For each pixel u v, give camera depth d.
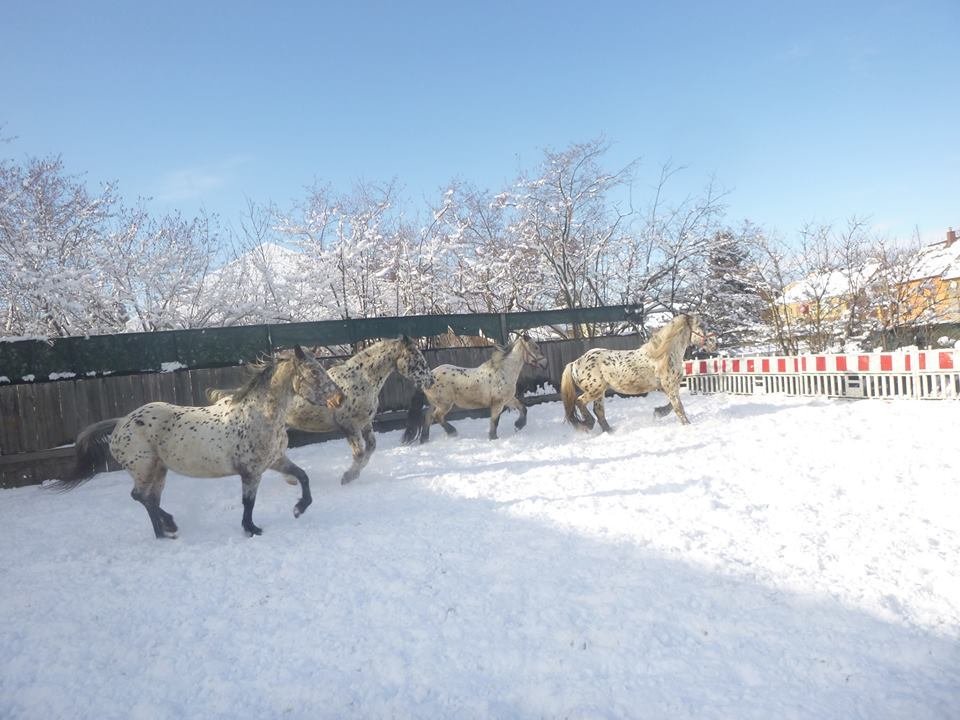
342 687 3.17
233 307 16.47
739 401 13.59
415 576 4.48
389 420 13.62
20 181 14.98
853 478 6.25
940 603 3.54
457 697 3.01
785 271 24.69
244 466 6.02
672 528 5.03
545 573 4.33
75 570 5.30
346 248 18.47
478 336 15.86
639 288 23.62
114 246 15.73
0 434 10.03
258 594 4.44
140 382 11.29
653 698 2.86
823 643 3.19
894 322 22.28
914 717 2.60
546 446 9.88
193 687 3.30
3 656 3.81
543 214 23.55
